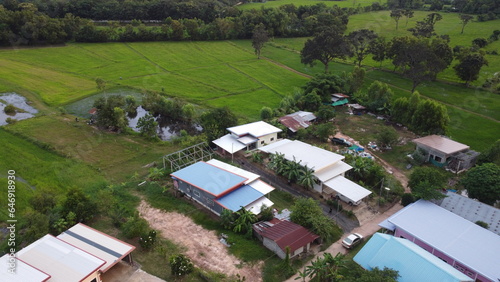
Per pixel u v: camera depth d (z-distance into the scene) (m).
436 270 30.75
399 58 90.81
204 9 153.88
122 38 128.50
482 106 79.19
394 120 73.06
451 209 42.44
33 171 51.09
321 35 99.62
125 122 67.06
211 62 116.50
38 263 30.06
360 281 28.50
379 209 45.94
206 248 37.41
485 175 43.88
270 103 84.19
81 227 36.56
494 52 105.38
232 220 40.41
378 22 142.88
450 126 70.62
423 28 116.31
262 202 43.59
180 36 134.88
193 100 83.88
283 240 36.22
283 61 120.88
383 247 34.06
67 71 99.25
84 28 123.81
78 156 56.16
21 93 82.25
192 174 46.62
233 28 143.62
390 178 50.72
